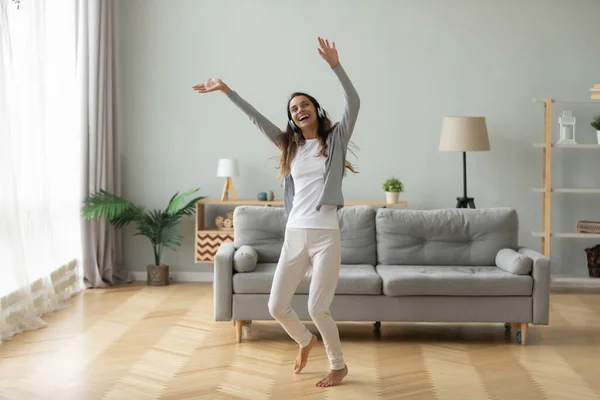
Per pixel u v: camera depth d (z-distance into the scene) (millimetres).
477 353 4801
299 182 4039
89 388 4043
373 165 7207
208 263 7301
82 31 6574
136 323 5512
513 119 7133
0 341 4910
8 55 5047
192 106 7242
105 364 4480
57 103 6125
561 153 7141
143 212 7258
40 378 4207
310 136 4102
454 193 7199
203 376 4266
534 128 7129
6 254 5035
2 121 4930
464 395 3977
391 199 6891
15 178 5070
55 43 6062
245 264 4969
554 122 7133
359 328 5426
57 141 6129
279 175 4160
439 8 7102
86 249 6730
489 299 4957
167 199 7301
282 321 4141
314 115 4016
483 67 7113
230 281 4961
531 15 7078
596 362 4609
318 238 3953
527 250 5332
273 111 7223
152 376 4258
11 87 5094
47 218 5734
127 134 7258
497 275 4984
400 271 5133
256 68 7199
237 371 4367
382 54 7137
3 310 4996
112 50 6957
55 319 5605
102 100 6742
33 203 5516
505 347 4945
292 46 7172
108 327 5379
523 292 4938
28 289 5254
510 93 7125
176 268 7324
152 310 5949
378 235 5578
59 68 6168
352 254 5539
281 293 4055
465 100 7141
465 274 5008
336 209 4020
